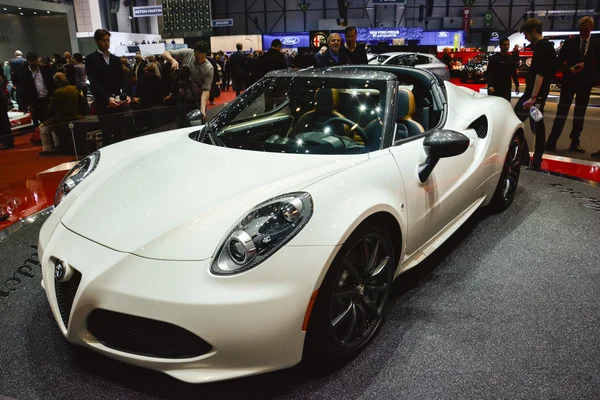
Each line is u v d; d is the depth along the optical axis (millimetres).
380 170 2010
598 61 5172
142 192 1923
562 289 2469
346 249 1738
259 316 1525
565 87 5426
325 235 1646
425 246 2457
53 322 2213
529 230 3229
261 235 1586
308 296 1591
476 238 3115
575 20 32062
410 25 33656
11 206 3838
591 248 2943
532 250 2928
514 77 6340
